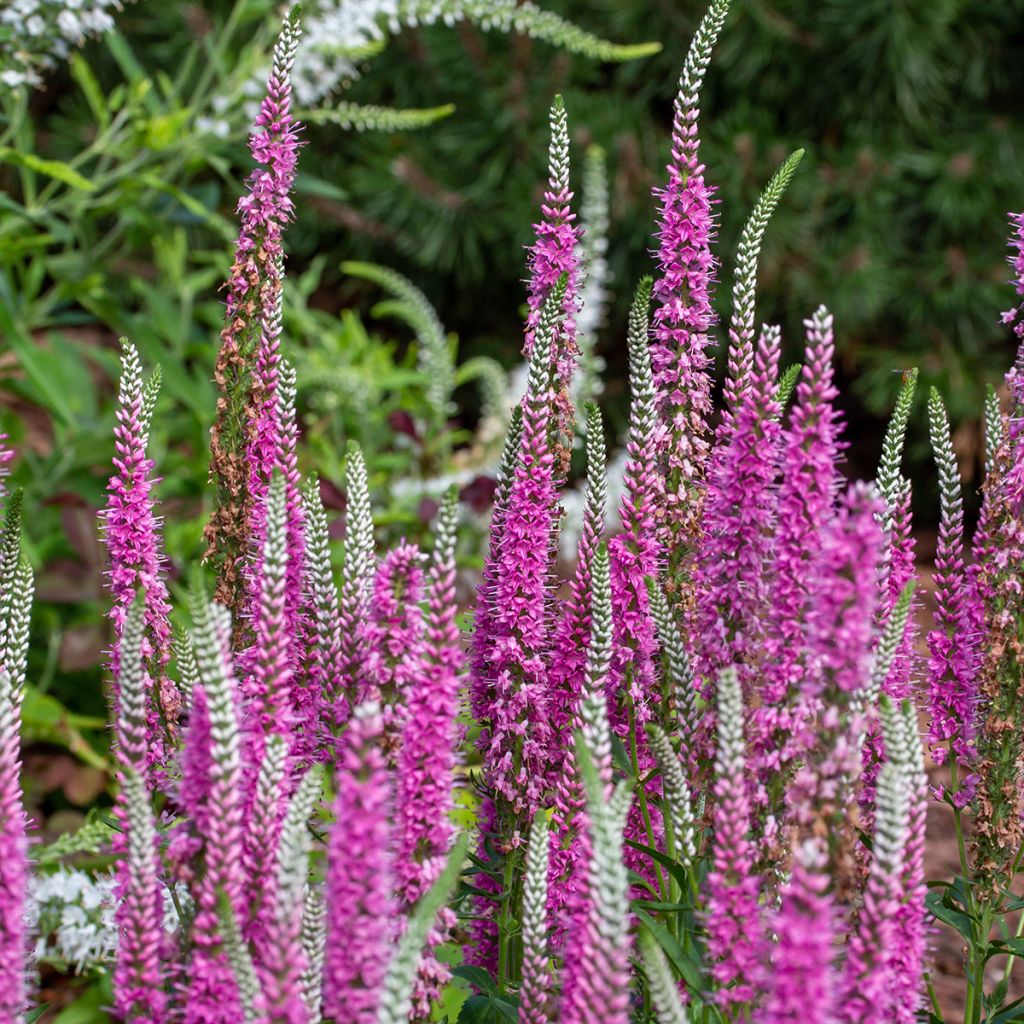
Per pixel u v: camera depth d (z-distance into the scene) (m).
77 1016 3.17
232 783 1.57
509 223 9.42
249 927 1.66
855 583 1.56
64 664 4.55
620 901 1.45
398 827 1.66
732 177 9.02
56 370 4.80
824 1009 1.36
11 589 2.09
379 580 1.75
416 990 1.69
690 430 2.14
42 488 4.82
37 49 3.92
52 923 3.09
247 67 4.67
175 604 4.56
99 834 3.11
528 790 2.08
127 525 2.02
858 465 10.23
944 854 4.41
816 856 1.37
